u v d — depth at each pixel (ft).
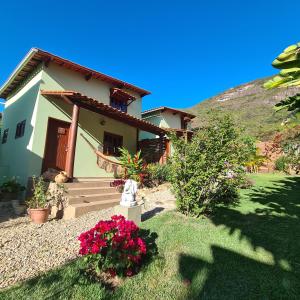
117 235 11.01
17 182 30.45
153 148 44.45
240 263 11.85
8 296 9.32
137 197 29.09
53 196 22.86
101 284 10.41
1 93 42.45
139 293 9.76
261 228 16.58
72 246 14.70
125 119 35.42
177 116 65.77
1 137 41.93
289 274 10.73
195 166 19.60
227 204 24.11
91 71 36.35
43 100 30.94
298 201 24.76
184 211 20.86
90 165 35.76
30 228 18.20
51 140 31.53
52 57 31.17
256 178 43.14
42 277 10.71
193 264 11.94
